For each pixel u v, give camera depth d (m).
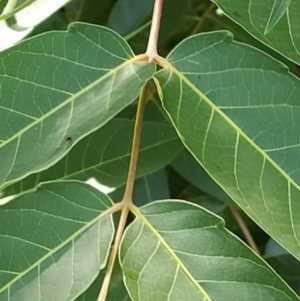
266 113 0.18
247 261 0.18
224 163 0.18
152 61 0.19
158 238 0.19
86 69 0.19
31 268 0.19
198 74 0.19
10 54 0.18
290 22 0.18
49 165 0.17
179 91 0.19
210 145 0.18
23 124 0.18
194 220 0.19
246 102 0.19
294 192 0.18
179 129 0.19
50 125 0.18
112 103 0.18
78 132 0.18
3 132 0.18
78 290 0.18
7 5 0.19
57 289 0.18
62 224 0.19
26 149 0.18
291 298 0.18
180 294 0.18
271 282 0.18
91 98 0.18
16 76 0.18
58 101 0.18
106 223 0.19
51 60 0.19
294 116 0.18
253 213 0.18
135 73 0.19
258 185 0.18
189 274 0.18
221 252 0.18
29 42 0.18
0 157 0.18
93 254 0.19
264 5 0.18
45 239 0.19
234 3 0.19
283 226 0.18
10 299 0.18
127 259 0.19
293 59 0.19
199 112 0.19
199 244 0.19
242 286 0.18
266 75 0.19
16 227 0.19
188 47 0.19
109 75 0.19
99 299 0.19
